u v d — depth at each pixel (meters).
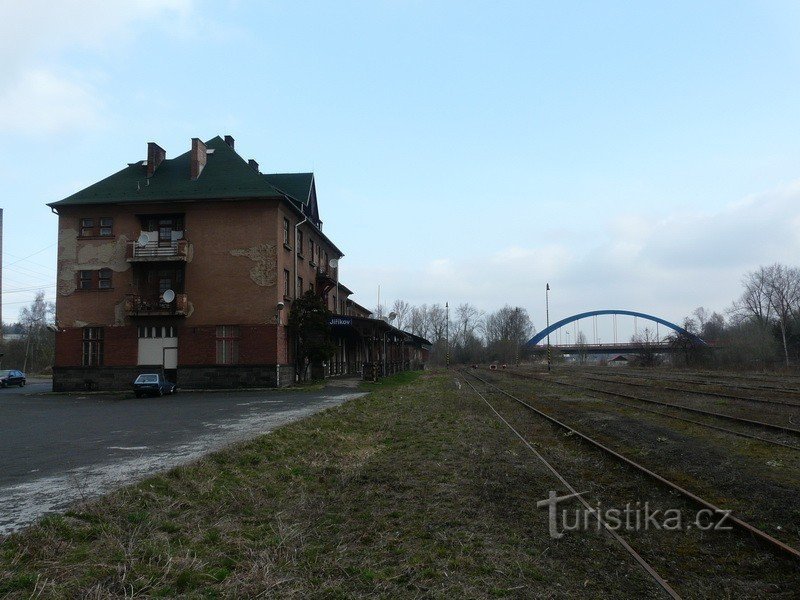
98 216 33.75
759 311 81.06
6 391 37.12
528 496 8.12
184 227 33.12
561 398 24.84
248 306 32.34
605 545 6.06
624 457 10.78
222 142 37.69
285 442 12.41
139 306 32.19
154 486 8.08
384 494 8.33
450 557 5.71
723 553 5.85
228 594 4.80
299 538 6.32
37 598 4.52
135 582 4.93
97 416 19.28
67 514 6.70
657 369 59.72
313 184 41.16
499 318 140.38
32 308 89.69
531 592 4.88
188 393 30.05
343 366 49.06
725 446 11.82
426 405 22.03
